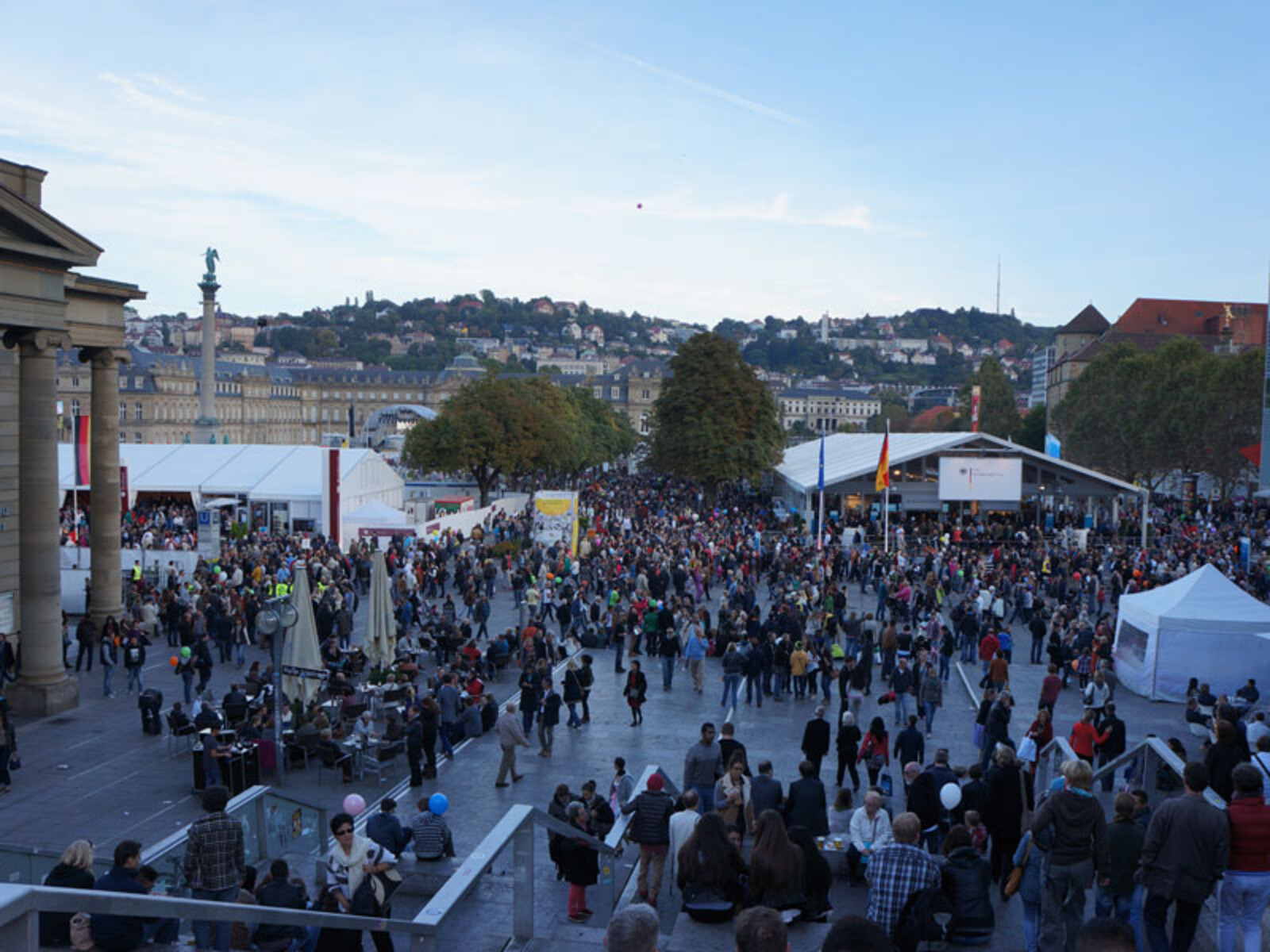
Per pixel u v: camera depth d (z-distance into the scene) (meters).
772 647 31.05
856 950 3.78
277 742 22.58
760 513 81.75
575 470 121.62
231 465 65.00
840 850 13.70
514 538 65.50
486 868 8.41
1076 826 9.41
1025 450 68.19
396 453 133.38
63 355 148.62
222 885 10.29
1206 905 10.30
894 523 69.69
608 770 23.70
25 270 27.06
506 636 34.03
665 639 31.72
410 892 13.91
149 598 38.53
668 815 12.88
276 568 44.97
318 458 65.44
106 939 4.89
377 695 27.33
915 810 14.67
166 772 22.78
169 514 63.09
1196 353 97.69
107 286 34.81
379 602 28.55
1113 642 34.94
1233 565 51.69
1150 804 13.77
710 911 9.91
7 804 20.64
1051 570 49.72
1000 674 28.27
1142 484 104.25
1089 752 19.52
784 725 27.81
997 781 13.42
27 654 27.97
